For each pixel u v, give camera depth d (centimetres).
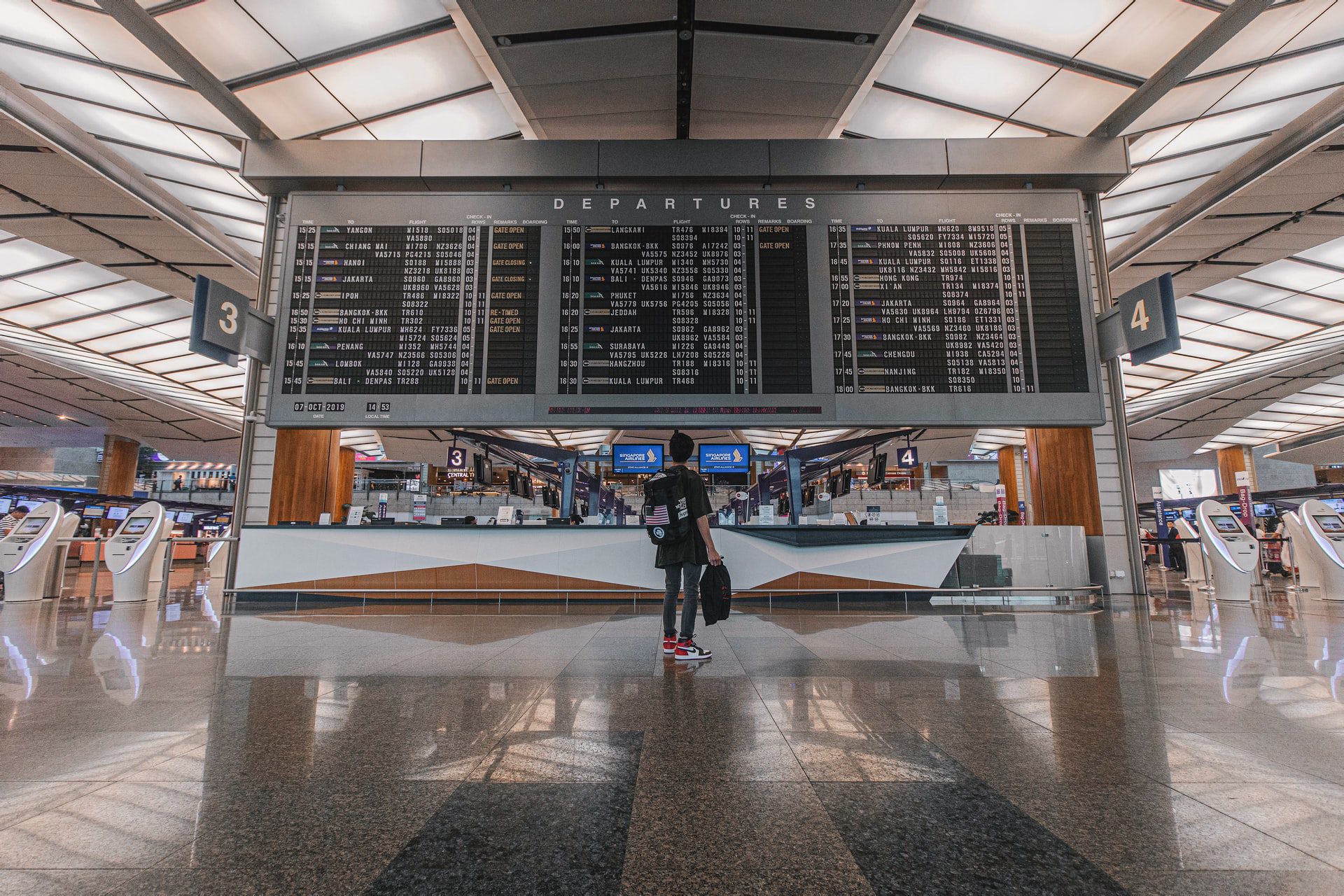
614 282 683
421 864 127
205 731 217
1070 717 233
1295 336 1450
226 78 655
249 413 720
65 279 1168
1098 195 759
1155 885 118
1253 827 143
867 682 292
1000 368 669
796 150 720
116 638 437
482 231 689
